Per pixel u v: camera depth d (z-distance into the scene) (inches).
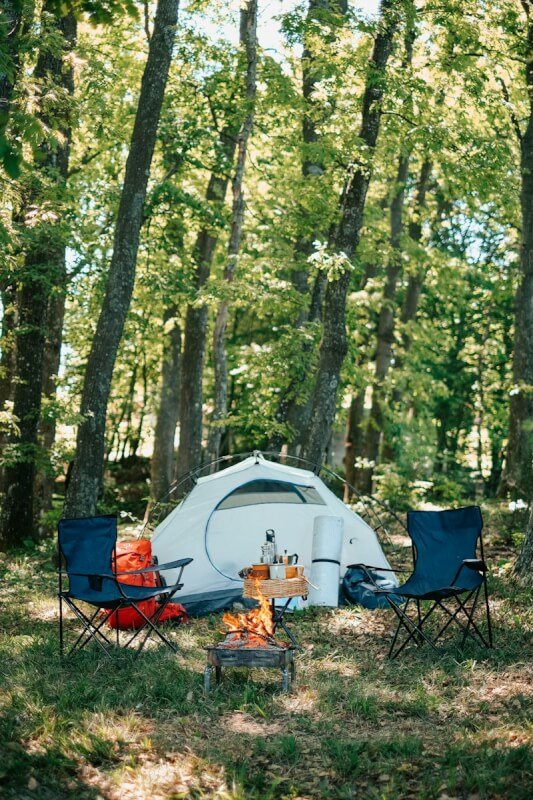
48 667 263.3
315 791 179.6
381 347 797.2
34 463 547.8
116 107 631.8
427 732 209.6
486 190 528.7
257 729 215.2
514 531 497.0
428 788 176.6
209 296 561.3
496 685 240.4
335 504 392.5
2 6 236.4
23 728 207.9
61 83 465.4
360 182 499.8
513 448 587.8
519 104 627.5
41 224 462.6
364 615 337.1
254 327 989.2
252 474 390.3
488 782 175.5
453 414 1100.5
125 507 959.0
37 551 520.4
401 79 488.1
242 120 586.9
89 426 456.8
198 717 222.2
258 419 623.5
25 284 525.0
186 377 756.0
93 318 666.8
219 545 377.7
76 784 181.9
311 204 568.7
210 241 746.2
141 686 243.0
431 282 861.8
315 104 572.1
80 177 683.4
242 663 239.5
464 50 550.3
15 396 540.4
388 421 815.7
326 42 506.0
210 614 349.7
